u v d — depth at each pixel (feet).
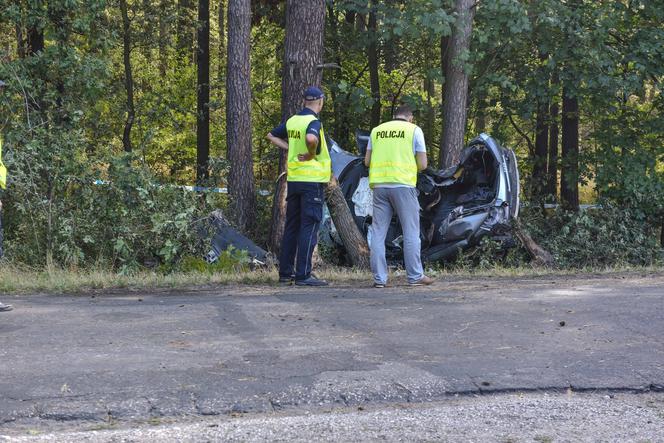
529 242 41.83
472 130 69.26
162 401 13.82
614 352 17.46
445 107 52.80
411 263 28.73
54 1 48.19
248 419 13.28
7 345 17.57
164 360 16.31
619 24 57.31
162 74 80.12
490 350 17.51
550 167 63.67
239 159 50.65
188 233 38.50
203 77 71.41
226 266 37.78
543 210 53.78
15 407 13.35
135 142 75.56
